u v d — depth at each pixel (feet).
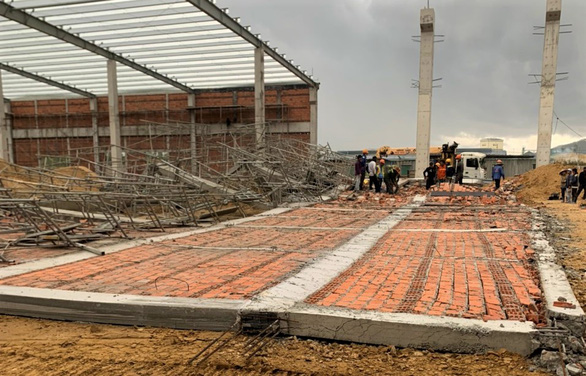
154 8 63.26
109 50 82.17
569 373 10.66
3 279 18.80
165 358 12.24
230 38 75.31
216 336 13.67
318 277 18.29
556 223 33.83
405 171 142.20
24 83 104.58
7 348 13.11
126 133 115.14
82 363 12.07
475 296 15.28
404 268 19.93
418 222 36.65
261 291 16.22
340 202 57.21
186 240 29.53
